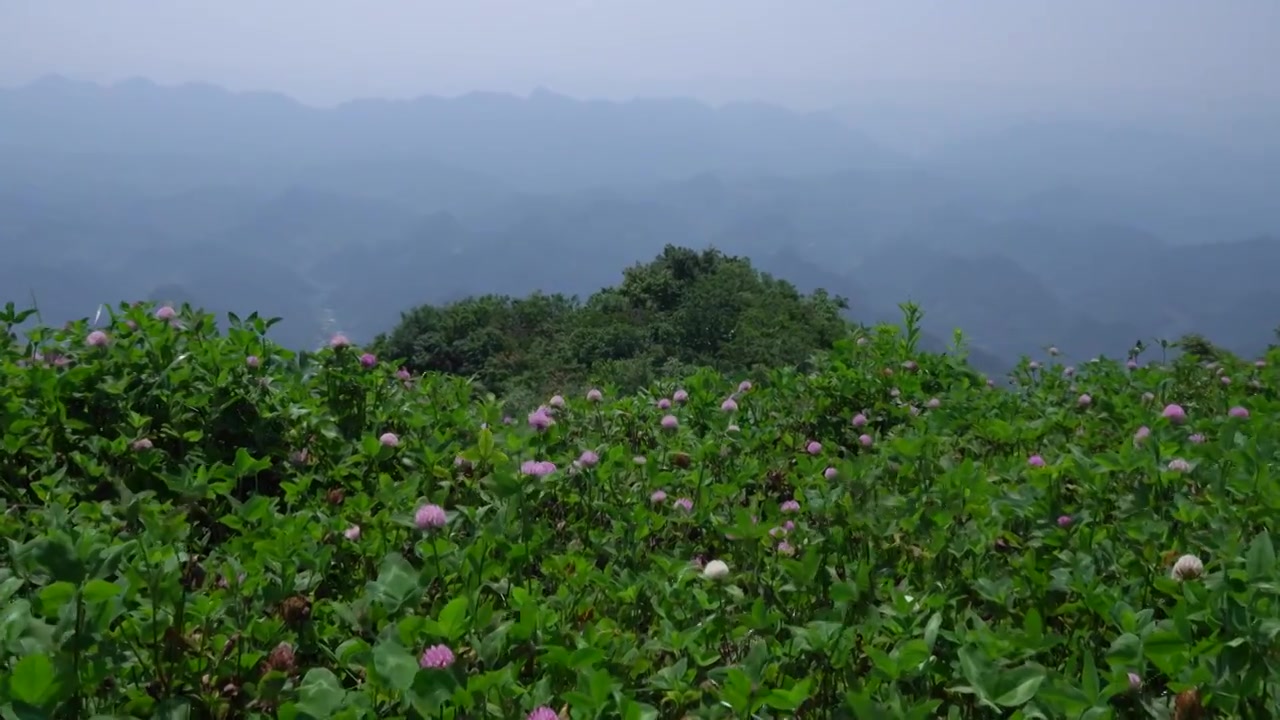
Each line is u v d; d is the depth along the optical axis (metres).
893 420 7.78
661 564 4.24
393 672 2.85
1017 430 6.61
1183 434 5.95
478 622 3.33
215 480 5.18
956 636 3.40
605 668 3.33
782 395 8.23
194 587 4.12
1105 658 3.54
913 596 3.83
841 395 7.95
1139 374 8.77
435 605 3.82
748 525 4.43
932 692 3.40
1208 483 4.96
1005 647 3.26
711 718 3.17
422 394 7.18
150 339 5.94
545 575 4.41
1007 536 4.63
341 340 6.59
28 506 4.66
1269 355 9.27
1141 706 3.20
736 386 8.40
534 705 2.98
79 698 2.98
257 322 6.66
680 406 7.70
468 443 6.26
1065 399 8.27
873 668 3.45
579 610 3.97
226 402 5.72
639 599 4.07
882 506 4.85
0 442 4.95
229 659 3.31
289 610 3.63
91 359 5.84
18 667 2.49
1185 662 3.13
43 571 3.40
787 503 5.21
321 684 2.91
